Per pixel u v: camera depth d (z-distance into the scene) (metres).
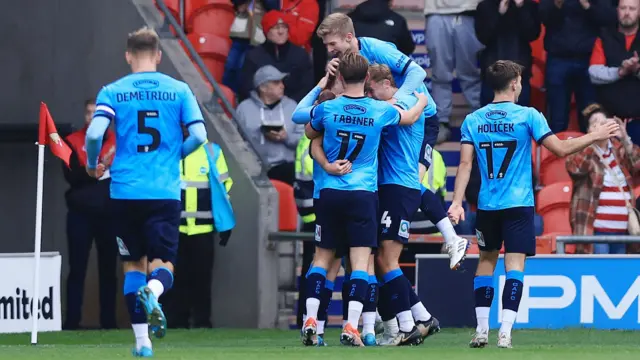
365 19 46.47
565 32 48.28
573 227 44.41
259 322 44.06
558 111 48.75
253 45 49.84
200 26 50.88
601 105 46.62
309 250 43.22
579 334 37.81
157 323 25.20
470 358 25.23
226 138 45.25
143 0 47.28
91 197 44.12
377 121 30.33
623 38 47.44
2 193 48.59
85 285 46.16
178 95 26.53
